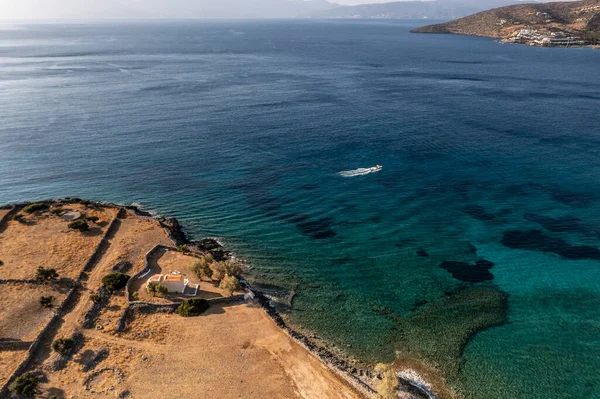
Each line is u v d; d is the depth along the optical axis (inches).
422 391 1573.6
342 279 2263.8
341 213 2967.5
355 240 2640.3
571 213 2933.1
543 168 3673.7
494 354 1761.8
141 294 1994.3
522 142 4330.7
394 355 1749.5
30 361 1578.5
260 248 2544.3
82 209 2819.9
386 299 2106.3
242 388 1541.6
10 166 3690.9
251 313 1930.4
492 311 2015.3
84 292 1983.3
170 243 2469.2
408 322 1942.7
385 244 2600.9
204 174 3604.8
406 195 3225.9
